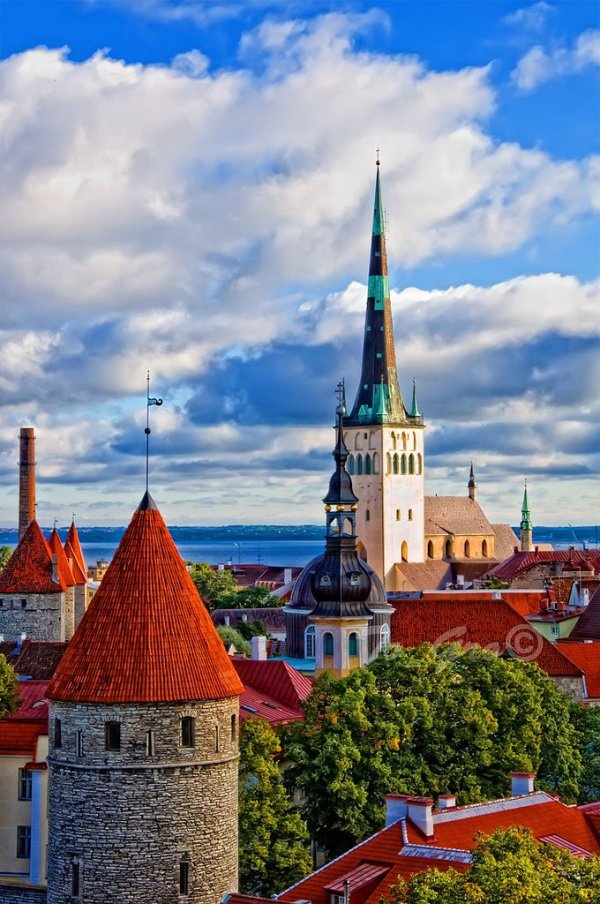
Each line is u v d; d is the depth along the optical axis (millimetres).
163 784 79875
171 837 80000
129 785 79625
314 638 186375
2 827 103500
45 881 101938
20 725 105375
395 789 105312
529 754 116438
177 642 81750
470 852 76812
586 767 125625
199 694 80688
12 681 119250
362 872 80062
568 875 69688
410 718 110750
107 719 79875
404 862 79500
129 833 79688
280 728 117438
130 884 79625
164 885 79875
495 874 65688
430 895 65375
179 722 80375
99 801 79812
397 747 108250
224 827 81812
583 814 92125
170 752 80125
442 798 92000
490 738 116000
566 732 122938
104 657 80812
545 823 89500
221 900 81188
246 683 144750
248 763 102688
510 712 116938
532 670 126688
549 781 120312
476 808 88438
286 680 143750
